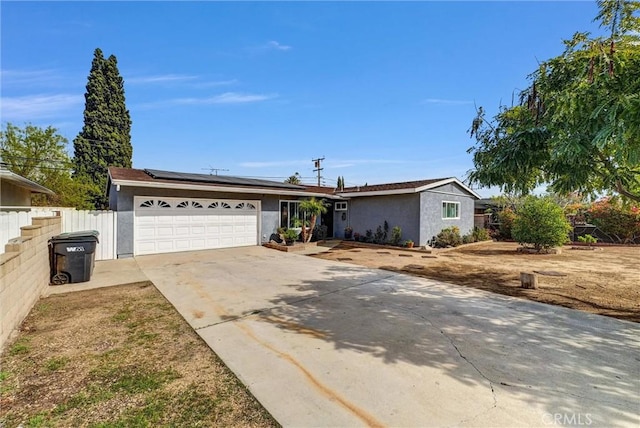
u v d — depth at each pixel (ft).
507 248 44.27
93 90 74.23
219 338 12.37
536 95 13.87
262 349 11.36
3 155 52.24
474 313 15.37
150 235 34.17
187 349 11.41
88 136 72.90
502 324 13.83
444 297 18.34
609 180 13.76
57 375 9.63
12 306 12.70
